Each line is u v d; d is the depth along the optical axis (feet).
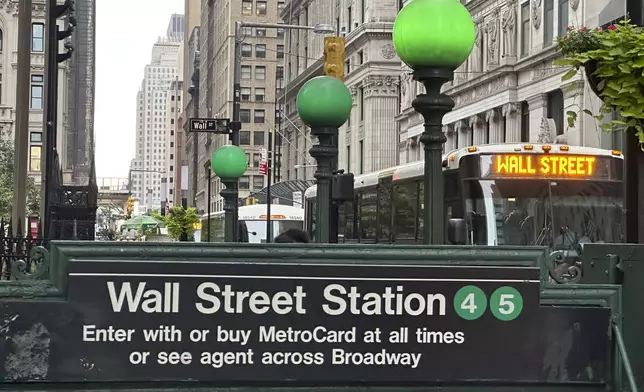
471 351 14.94
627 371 14.97
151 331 14.28
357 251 14.74
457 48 23.36
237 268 14.43
